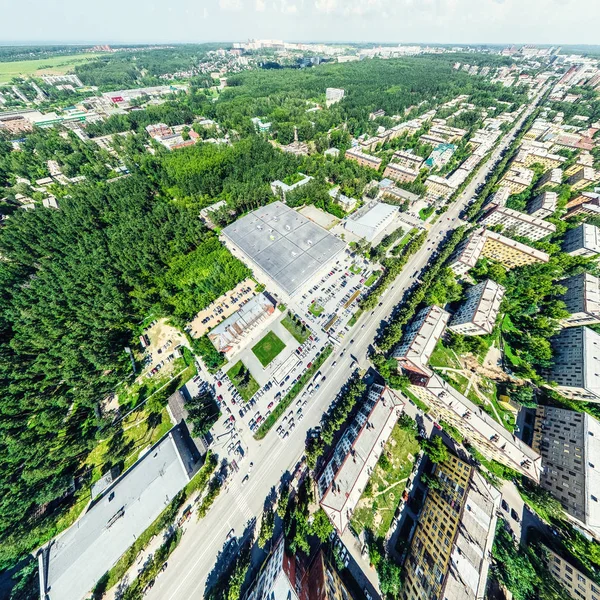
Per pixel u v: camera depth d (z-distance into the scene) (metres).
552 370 91.62
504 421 85.06
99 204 159.88
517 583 60.62
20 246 131.62
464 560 57.62
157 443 77.31
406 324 109.56
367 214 152.12
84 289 112.00
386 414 79.81
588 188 165.12
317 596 55.44
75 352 92.00
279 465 77.88
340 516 64.56
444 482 73.06
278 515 70.88
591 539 66.12
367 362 99.88
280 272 116.31
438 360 97.56
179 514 70.00
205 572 63.84
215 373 94.75
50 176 197.12
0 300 106.69
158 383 92.12
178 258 131.62
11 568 62.84
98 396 84.81
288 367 96.75
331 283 125.19
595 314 95.88
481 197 168.25
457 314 108.06
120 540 63.22
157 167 199.62
